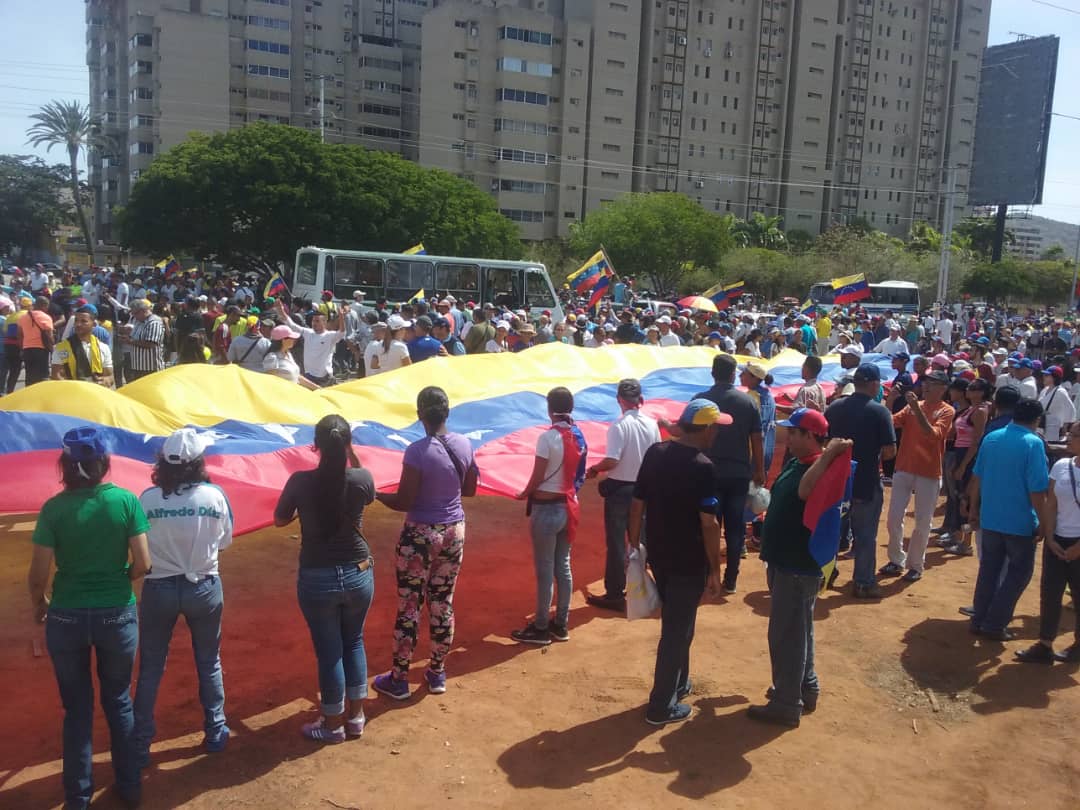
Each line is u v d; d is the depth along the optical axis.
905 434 8.38
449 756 4.98
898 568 8.60
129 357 13.12
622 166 88.19
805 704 5.73
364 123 94.25
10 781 4.61
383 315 18.66
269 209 44.59
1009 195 78.88
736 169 93.75
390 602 7.50
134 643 4.33
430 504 5.53
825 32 94.94
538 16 83.38
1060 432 11.64
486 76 83.31
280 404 7.86
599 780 4.78
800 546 5.33
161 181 44.62
